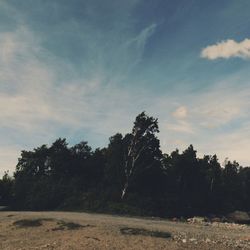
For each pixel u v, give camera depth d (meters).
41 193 76.50
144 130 77.69
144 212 67.88
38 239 28.62
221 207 96.19
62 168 87.06
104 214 60.34
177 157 95.00
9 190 84.69
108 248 24.00
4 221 37.53
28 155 89.00
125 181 76.69
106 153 83.62
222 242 27.72
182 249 24.06
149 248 24.08
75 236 28.31
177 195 85.81
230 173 112.69
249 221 78.38
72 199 73.50
